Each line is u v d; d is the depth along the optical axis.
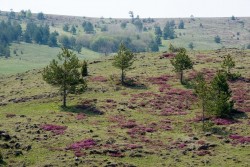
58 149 49.25
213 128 60.69
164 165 45.84
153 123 63.12
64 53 73.69
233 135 56.81
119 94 80.19
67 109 70.06
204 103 61.84
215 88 68.06
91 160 46.00
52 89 85.06
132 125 61.69
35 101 76.12
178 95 78.94
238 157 48.25
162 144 53.34
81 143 51.53
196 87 64.44
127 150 50.19
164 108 71.75
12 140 50.41
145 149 50.84
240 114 67.38
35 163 44.56
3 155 46.16
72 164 44.34
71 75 71.94
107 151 49.25
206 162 46.72
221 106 64.94
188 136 56.94
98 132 57.09
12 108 72.19
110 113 68.19
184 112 69.62
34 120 62.28
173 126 62.00
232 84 84.75
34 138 52.41
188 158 48.44
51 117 64.44
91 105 72.25
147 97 77.94
